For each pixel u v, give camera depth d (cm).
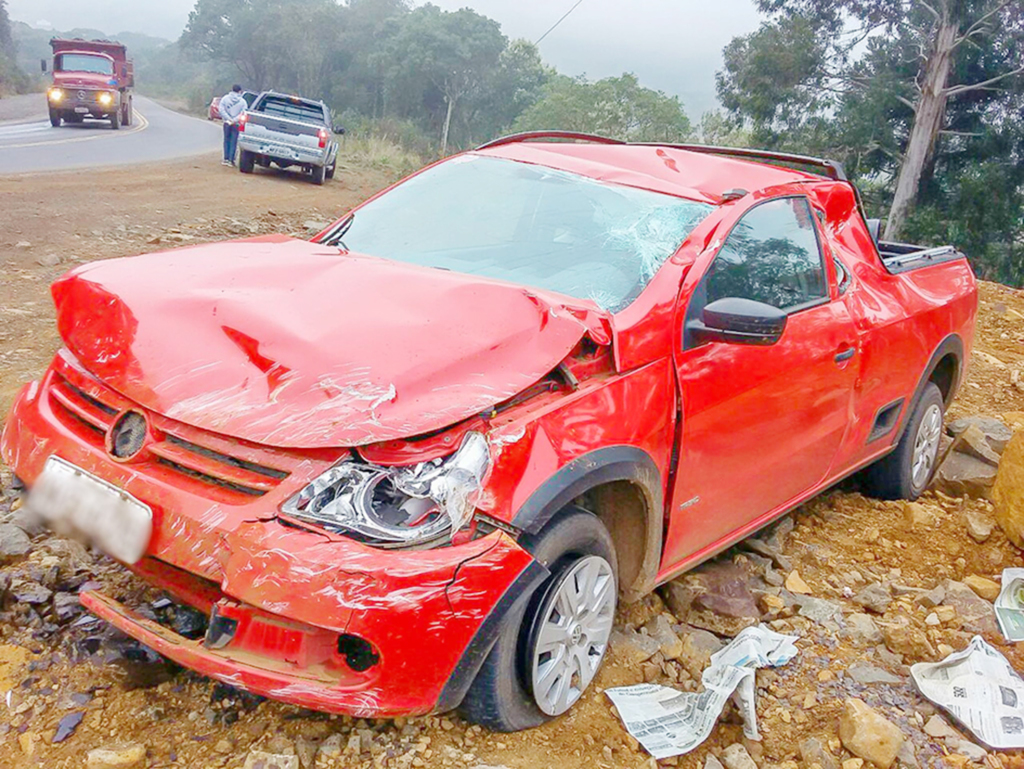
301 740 288
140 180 1783
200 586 280
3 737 282
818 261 440
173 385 288
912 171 3000
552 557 292
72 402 313
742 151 501
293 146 2133
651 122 7938
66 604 336
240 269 353
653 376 333
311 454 265
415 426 267
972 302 573
